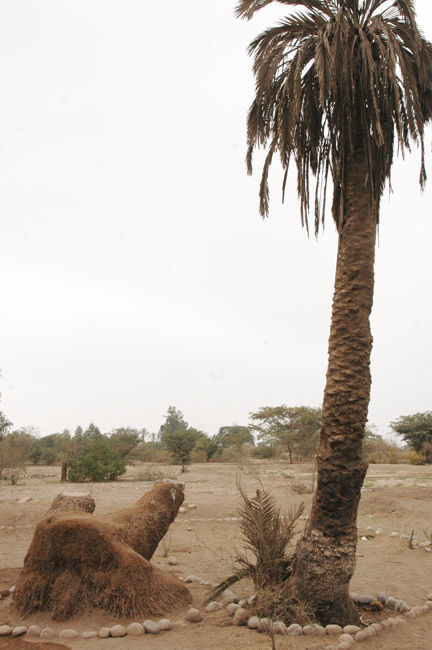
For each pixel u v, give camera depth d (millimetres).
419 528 11891
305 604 5477
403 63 6270
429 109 7145
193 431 44812
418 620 5680
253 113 7559
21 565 8484
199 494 17844
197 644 4859
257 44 7465
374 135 6426
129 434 38562
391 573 8016
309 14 6953
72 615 5543
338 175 6555
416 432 44906
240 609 5594
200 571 8180
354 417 5703
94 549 5715
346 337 5961
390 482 20625
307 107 7121
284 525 6414
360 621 5633
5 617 5676
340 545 5574
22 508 13625
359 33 6418
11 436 28641
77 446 32188
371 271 6207
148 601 5680
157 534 6625
